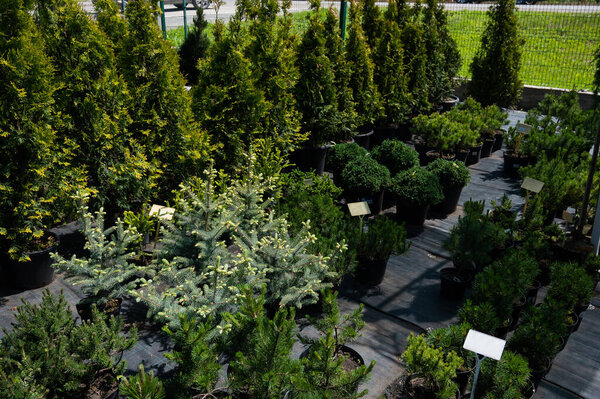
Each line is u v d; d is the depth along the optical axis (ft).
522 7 87.66
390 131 37.65
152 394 9.81
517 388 12.82
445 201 26.86
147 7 21.58
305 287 15.30
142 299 14.85
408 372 13.89
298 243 16.62
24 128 17.54
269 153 25.02
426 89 40.22
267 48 26.58
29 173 18.24
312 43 30.22
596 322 18.35
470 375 13.61
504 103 41.88
